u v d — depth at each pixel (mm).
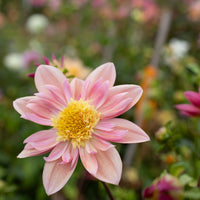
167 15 962
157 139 459
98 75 415
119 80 873
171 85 798
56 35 1290
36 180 653
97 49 1040
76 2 1202
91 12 1208
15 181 678
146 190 384
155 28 1074
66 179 386
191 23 1039
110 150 390
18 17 1729
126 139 390
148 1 1032
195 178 433
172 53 882
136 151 626
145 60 930
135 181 543
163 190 377
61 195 605
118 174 379
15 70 1093
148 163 628
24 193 657
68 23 1259
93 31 1180
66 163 394
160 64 924
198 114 422
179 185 379
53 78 417
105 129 398
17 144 703
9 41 1371
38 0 1623
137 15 1043
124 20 1110
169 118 629
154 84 646
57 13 1268
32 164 652
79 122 410
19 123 735
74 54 1055
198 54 979
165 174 390
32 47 1229
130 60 950
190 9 990
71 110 414
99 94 409
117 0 1123
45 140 409
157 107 667
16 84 1032
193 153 452
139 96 400
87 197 604
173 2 1001
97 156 393
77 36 1188
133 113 674
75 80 430
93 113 408
